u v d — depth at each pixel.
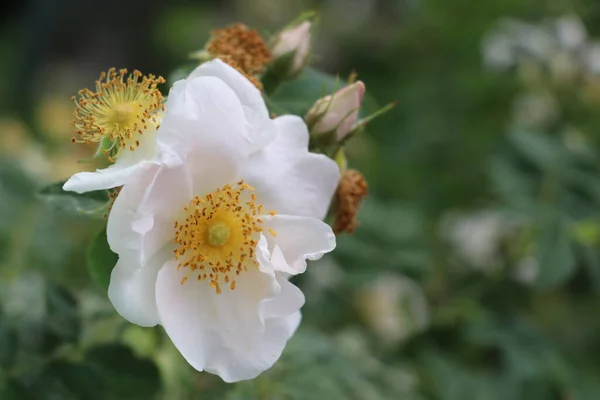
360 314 0.66
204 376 0.50
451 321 0.60
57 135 0.80
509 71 0.72
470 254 0.66
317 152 0.44
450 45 0.88
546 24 0.73
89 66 1.51
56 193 0.43
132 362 0.48
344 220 0.45
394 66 0.94
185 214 0.41
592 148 0.63
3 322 0.48
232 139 0.41
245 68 0.45
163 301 0.41
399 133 0.84
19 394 0.47
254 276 0.41
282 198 0.42
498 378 0.58
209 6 1.60
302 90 0.47
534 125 0.72
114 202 0.40
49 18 1.51
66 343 0.48
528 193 0.58
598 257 0.58
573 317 0.67
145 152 0.41
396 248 0.58
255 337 0.41
